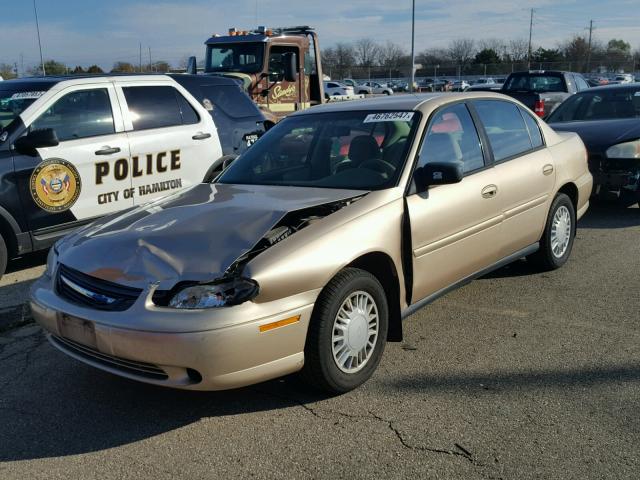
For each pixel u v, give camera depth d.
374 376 4.00
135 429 3.49
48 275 3.95
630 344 4.37
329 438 3.31
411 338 4.60
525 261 6.11
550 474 2.93
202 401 3.76
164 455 3.22
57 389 3.99
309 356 3.54
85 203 6.68
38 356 4.50
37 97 6.51
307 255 3.46
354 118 4.81
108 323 3.31
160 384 3.29
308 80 13.96
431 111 4.63
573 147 6.09
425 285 4.27
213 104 8.43
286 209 3.82
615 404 3.55
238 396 3.80
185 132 7.64
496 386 3.81
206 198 4.29
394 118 4.61
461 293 5.52
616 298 5.29
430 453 3.14
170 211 4.07
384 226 3.91
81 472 3.10
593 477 2.89
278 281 3.32
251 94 12.52
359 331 3.74
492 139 5.07
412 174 4.23
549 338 4.52
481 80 49.06
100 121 6.91
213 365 3.19
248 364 3.28
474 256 4.70
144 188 7.23
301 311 3.42
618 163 7.89
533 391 3.73
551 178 5.59
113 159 6.88
